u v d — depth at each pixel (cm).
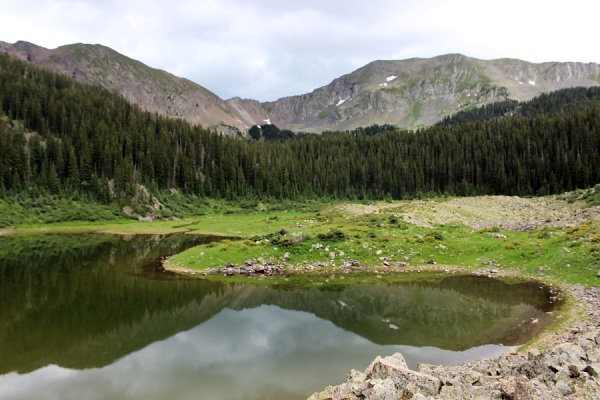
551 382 1284
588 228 4988
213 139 17175
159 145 13925
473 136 16175
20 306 3156
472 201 9700
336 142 19725
